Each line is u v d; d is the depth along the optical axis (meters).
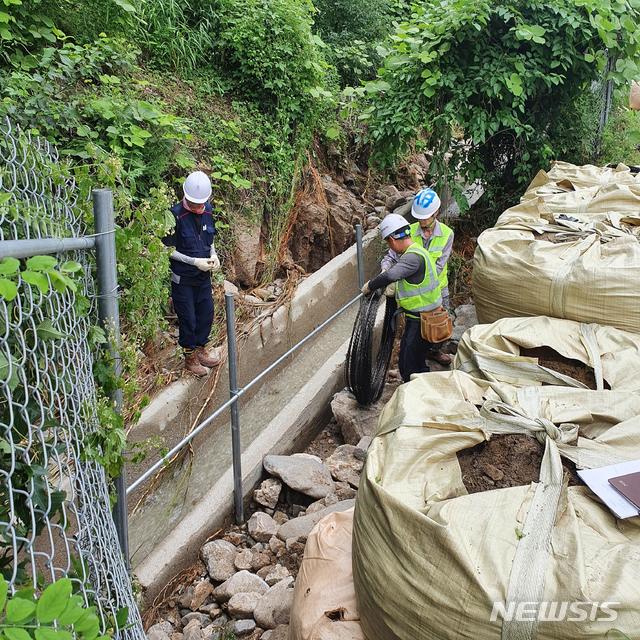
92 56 4.84
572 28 5.71
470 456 2.31
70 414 1.70
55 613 0.97
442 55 5.97
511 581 1.76
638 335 3.33
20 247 1.24
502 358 2.98
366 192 7.81
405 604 1.92
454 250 6.91
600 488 2.03
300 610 2.42
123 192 2.43
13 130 1.68
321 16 8.43
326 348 5.89
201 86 6.09
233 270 5.50
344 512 2.86
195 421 4.39
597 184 5.36
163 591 3.38
